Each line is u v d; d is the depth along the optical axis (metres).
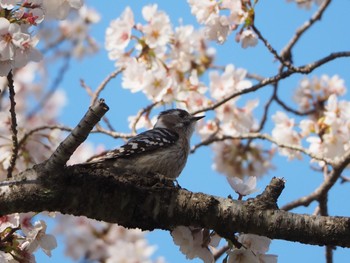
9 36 7.66
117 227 13.93
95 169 7.54
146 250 13.46
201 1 11.54
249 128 13.93
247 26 11.44
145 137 10.52
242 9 11.39
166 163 10.45
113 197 7.48
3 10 7.87
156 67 12.55
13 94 8.72
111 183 7.47
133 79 12.34
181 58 12.84
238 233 7.53
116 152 10.22
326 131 12.98
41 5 8.02
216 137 12.54
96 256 13.72
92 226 13.89
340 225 7.16
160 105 12.84
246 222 7.36
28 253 7.96
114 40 12.26
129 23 12.30
